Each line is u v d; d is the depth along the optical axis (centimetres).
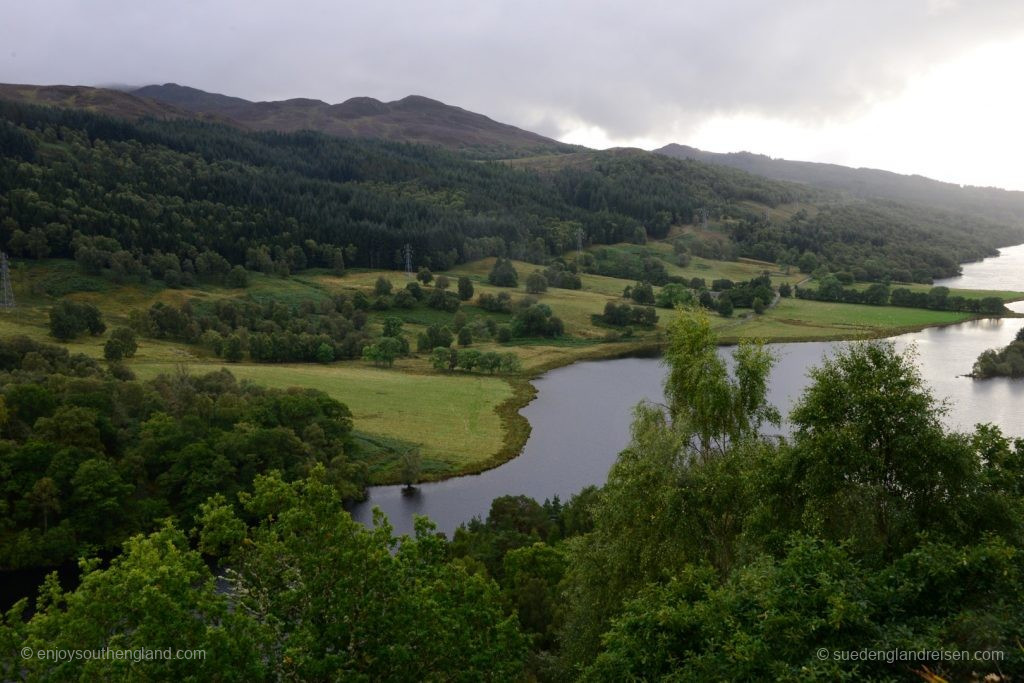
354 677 1758
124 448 6831
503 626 2216
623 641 1716
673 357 2833
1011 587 1520
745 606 1653
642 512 2345
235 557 2172
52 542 5575
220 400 8262
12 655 1764
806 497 1972
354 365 13512
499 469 8206
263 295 17638
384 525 2269
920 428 1819
